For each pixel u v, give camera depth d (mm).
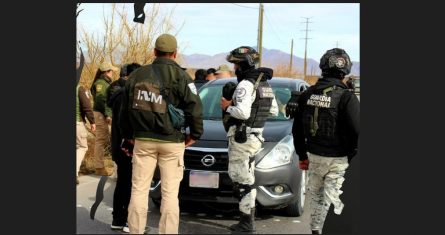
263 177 5223
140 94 4531
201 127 4664
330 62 4691
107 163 8156
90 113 6629
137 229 4684
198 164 5285
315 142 4723
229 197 5223
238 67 5027
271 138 5539
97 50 9164
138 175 4676
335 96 4609
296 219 5625
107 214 5684
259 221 5523
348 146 4684
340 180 4758
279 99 6473
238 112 4777
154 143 4598
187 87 4586
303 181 5773
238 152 4941
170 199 4668
